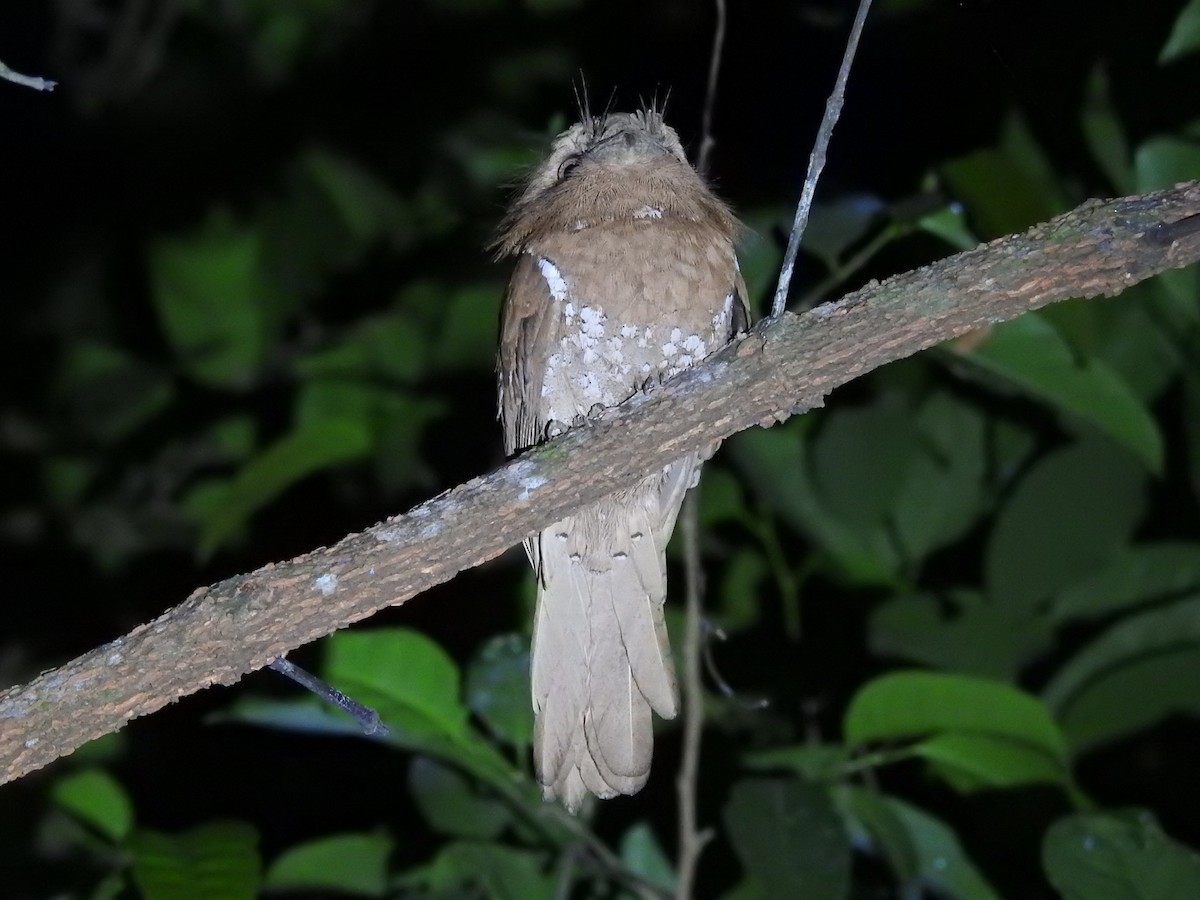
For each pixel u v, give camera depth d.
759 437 7.13
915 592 6.95
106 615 8.52
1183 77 6.52
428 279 8.16
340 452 6.62
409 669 5.68
